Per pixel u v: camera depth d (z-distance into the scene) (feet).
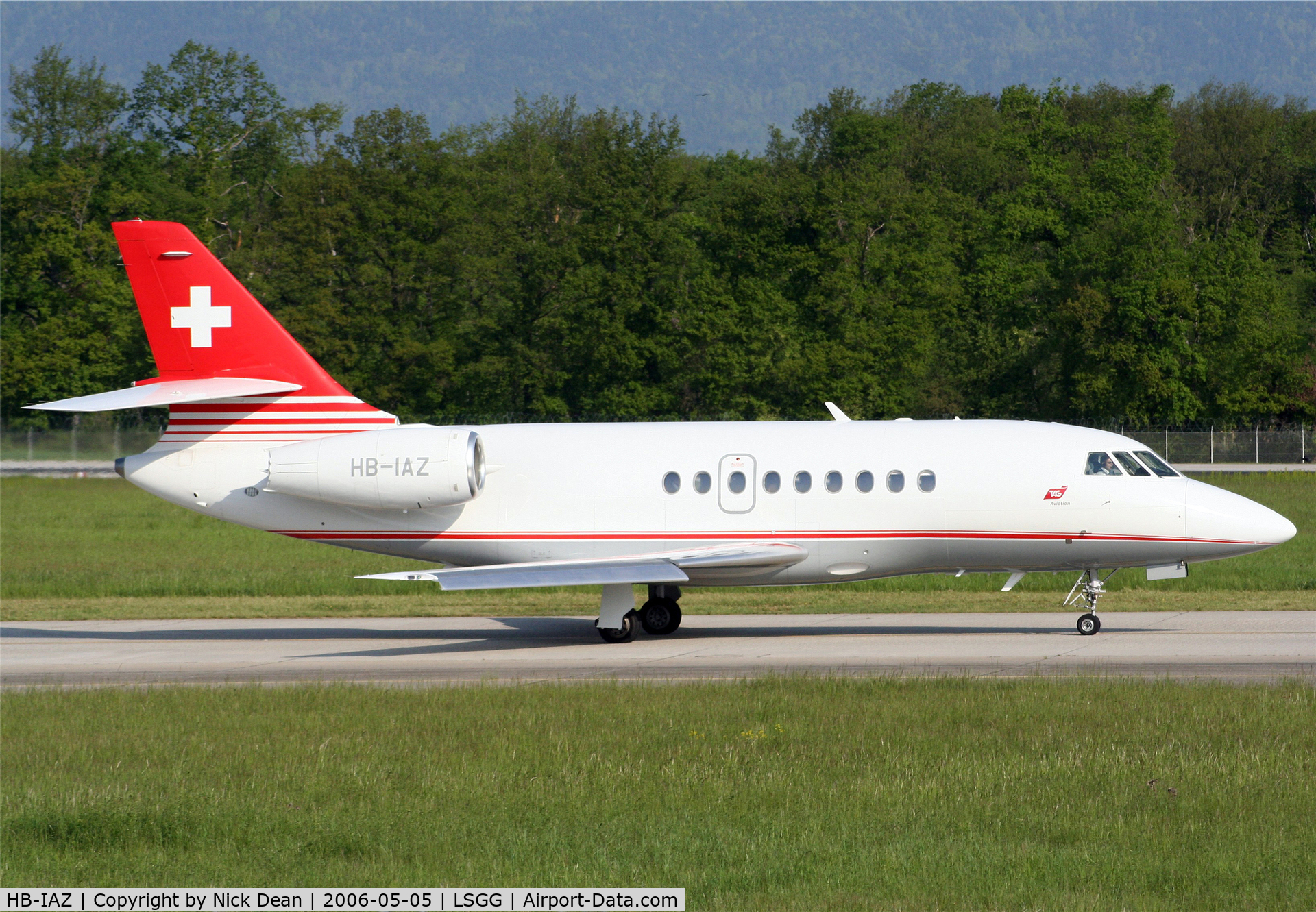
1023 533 263.90
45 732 182.91
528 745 169.07
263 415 284.61
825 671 225.56
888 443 270.87
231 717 189.57
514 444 282.77
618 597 268.82
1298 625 275.18
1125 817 135.74
